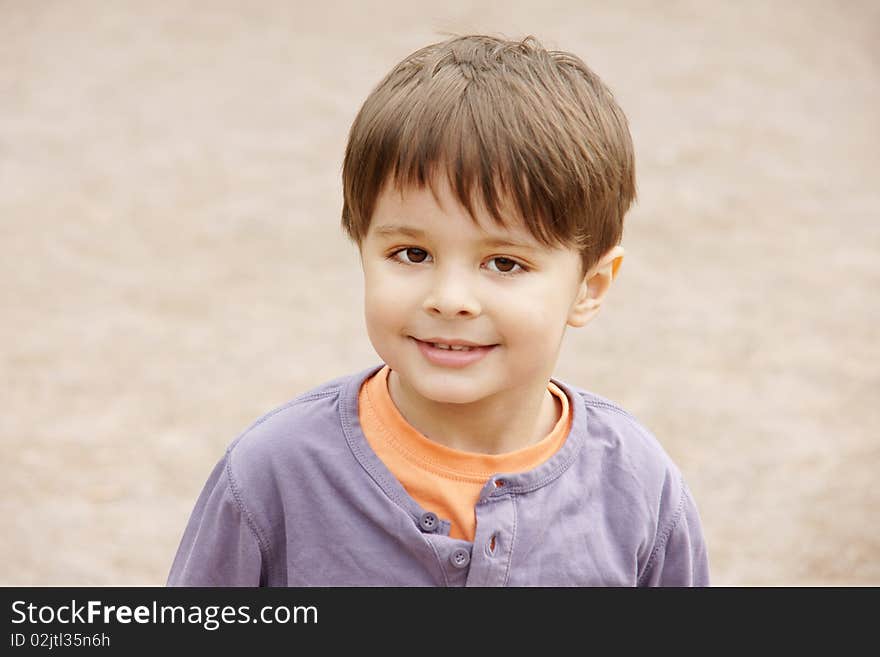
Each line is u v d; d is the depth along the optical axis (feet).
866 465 41.83
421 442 15.58
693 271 60.95
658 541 16.99
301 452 15.98
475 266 14.19
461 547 15.23
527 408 15.74
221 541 16.43
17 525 36.60
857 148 82.12
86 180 72.33
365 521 15.62
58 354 49.39
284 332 52.75
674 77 96.73
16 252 60.75
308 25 111.45
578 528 15.99
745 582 34.50
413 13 115.44
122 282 57.67
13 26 105.50
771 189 73.72
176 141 80.79
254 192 71.92
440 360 14.37
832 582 34.53
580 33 108.47
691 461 41.81
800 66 100.83
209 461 41.16
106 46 102.06
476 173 13.82
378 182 14.29
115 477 39.83
